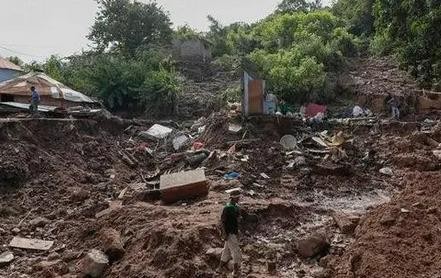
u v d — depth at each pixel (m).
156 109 28.52
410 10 19.27
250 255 9.84
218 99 28.20
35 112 18.23
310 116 23.95
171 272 8.73
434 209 10.66
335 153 17.66
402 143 18.72
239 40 38.56
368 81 29.66
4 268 10.16
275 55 31.70
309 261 9.81
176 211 11.76
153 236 9.90
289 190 14.84
